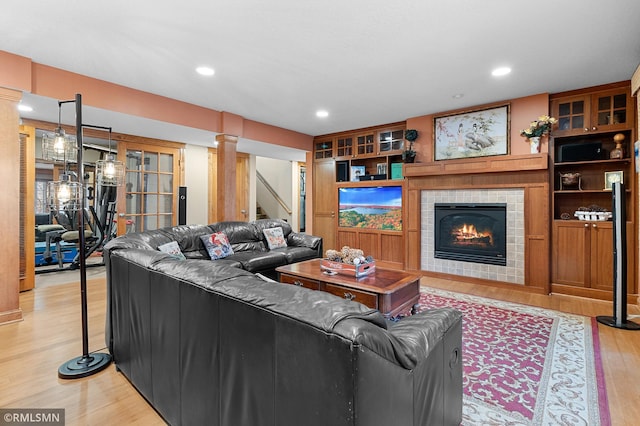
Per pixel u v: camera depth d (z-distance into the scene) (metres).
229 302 1.11
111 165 3.33
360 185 5.49
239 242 4.29
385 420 0.87
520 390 1.85
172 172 5.58
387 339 0.89
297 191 8.20
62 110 3.52
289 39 2.51
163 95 3.88
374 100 4.04
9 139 2.76
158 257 1.66
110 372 2.02
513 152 4.00
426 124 4.75
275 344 0.96
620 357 2.23
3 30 2.38
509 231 3.99
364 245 5.49
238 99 4.03
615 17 2.20
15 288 2.84
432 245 4.64
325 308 0.91
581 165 3.89
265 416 1.00
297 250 4.36
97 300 3.43
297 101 4.11
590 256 3.60
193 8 2.10
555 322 2.88
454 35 2.45
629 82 3.39
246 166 6.81
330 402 0.81
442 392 1.26
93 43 2.58
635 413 1.64
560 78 3.33
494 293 3.81
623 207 2.81
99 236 5.12
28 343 2.42
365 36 2.46
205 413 1.25
